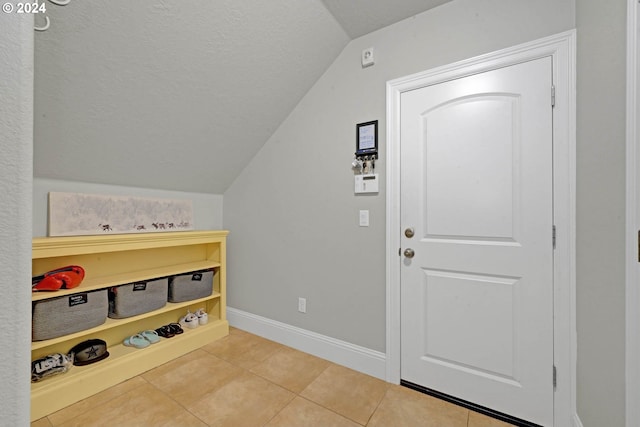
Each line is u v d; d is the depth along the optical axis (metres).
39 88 1.41
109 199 2.02
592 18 1.21
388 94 1.91
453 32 1.71
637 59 0.92
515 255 1.55
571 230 1.40
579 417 1.35
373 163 1.98
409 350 1.85
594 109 1.20
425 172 1.80
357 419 1.55
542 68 1.47
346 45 2.11
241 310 2.73
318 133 2.24
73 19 1.28
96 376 1.72
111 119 1.70
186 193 2.56
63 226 1.81
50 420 1.49
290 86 2.18
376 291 1.97
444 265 1.74
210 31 1.61
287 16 1.75
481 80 1.63
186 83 1.78
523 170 1.53
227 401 1.67
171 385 1.81
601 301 1.15
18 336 0.49
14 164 0.49
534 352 1.50
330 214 2.18
